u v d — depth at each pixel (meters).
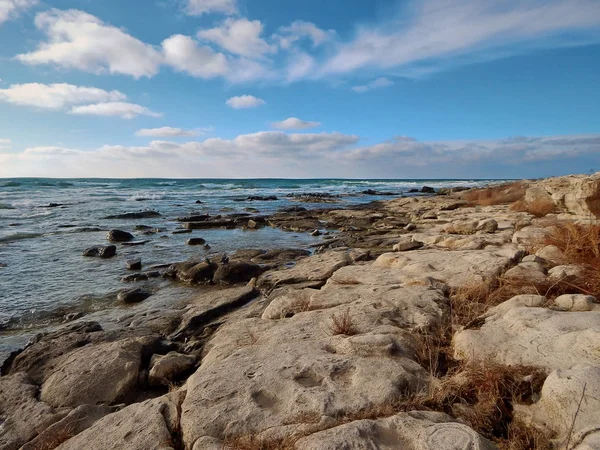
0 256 13.53
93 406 4.44
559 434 2.87
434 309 5.70
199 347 6.23
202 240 16.16
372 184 92.94
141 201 36.28
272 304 6.94
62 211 26.97
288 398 3.50
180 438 3.33
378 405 3.31
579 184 12.43
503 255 8.43
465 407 3.35
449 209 25.73
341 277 8.41
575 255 7.23
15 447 4.00
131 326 7.48
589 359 3.52
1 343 7.10
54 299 9.28
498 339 4.29
